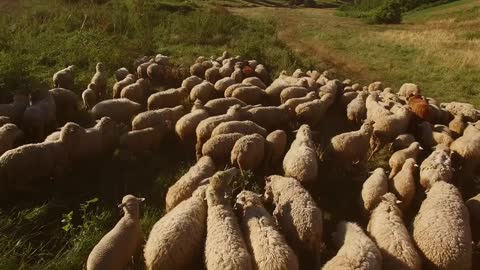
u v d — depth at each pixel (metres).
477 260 6.29
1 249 5.81
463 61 17.09
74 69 12.01
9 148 7.58
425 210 6.23
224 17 22.75
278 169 8.15
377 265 5.28
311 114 9.48
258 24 24.03
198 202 6.19
